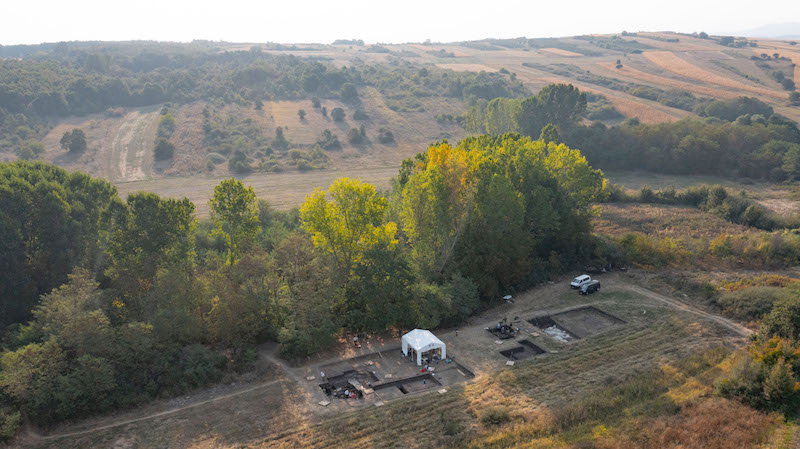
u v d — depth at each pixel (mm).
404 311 53125
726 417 33906
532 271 68750
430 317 54031
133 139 151125
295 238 58875
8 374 36688
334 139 162000
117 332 43688
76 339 40531
